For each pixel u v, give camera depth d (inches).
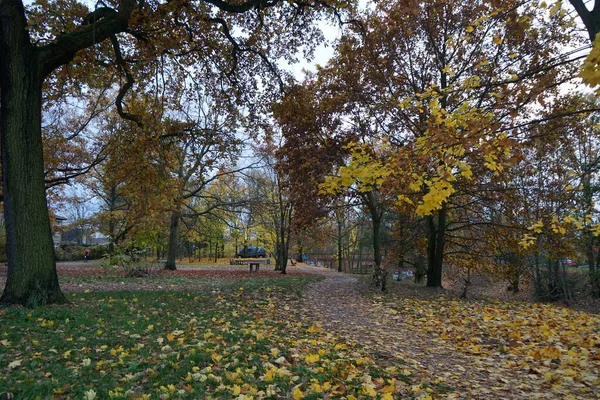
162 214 710.5
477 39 506.6
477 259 694.5
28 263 319.0
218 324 288.4
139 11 373.4
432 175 199.0
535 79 223.6
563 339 282.7
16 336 219.5
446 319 364.2
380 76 576.7
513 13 208.2
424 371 211.6
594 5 184.2
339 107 592.7
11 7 321.1
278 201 1083.9
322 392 158.9
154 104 463.8
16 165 320.8
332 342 259.3
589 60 113.9
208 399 140.9
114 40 419.2
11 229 321.4
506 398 175.3
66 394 145.4
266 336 249.3
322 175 586.9
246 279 688.4
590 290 722.8
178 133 523.5
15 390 142.9
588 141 573.0
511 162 178.1
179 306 354.3
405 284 713.0
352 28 554.9
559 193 545.0
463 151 180.5
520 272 697.6
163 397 141.9
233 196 1118.4
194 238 1492.4
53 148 623.8
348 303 451.5
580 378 198.5
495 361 237.8
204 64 528.7
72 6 403.9
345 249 1683.1
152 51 437.1
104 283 567.2
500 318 361.7
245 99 559.8
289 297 466.9
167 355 194.1
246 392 150.5
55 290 329.4
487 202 616.7
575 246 609.3
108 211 1048.2
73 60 427.8
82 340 218.8
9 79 321.7
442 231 639.8
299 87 546.6
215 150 595.5
